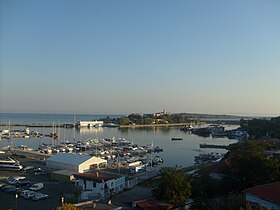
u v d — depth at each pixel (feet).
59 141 620.08
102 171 298.97
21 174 285.64
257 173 181.78
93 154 437.58
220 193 187.21
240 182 187.11
